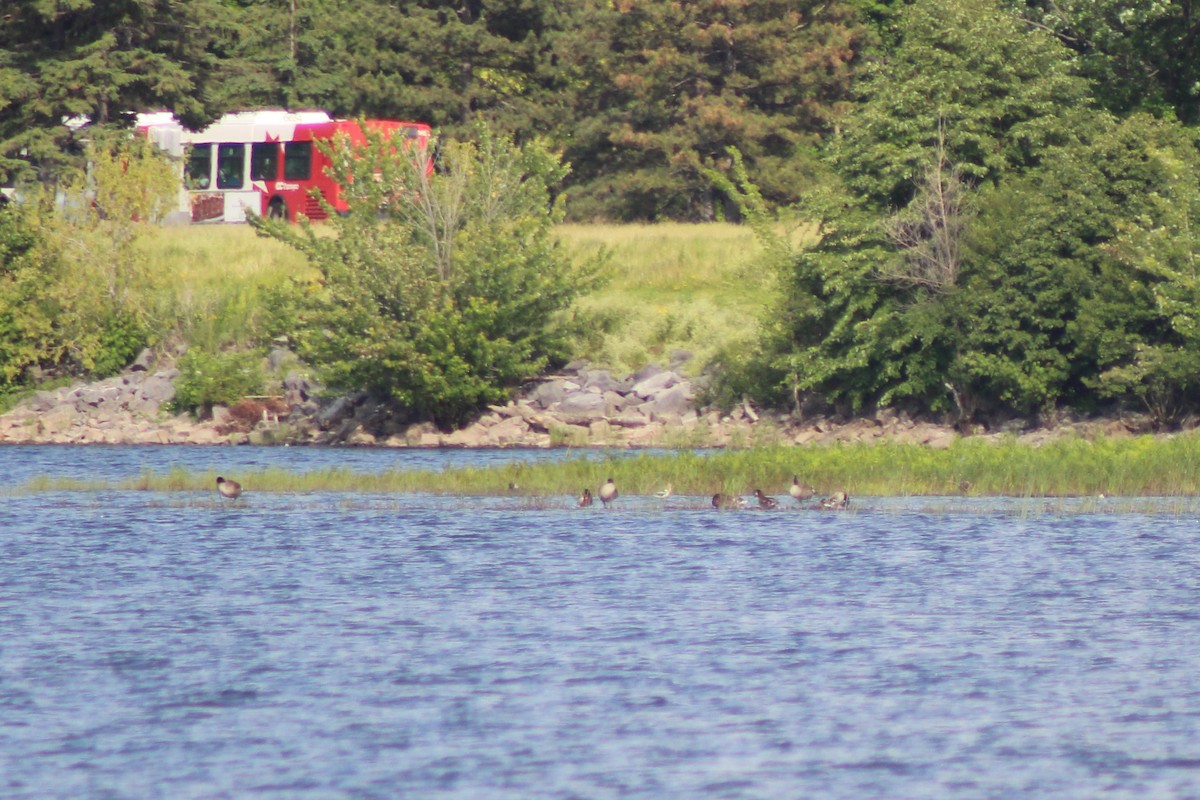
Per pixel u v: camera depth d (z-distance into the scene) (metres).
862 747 18.78
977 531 34.84
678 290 66.56
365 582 29.06
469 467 43.91
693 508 38.75
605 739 19.08
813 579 29.20
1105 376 51.06
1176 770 18.02
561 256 61.66
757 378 58.50
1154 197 50.88
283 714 20.17
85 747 18.81
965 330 54.12
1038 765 18.17
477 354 57.50
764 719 19.91
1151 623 25.41
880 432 55.25
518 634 24.61
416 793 17.19
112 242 65.81
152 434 59.56
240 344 64.25
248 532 35.06
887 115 56.34
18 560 31.47
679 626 25.14
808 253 56.16
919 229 55.62
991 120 57.06
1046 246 52.66
